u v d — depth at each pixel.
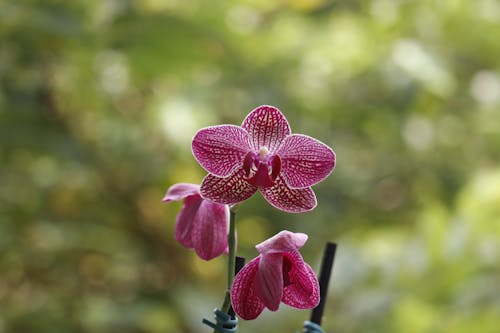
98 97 1.39
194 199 0.75
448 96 1.62
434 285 1.24
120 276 1.60
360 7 1.77
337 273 1.27
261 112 0.72
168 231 1.59
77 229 1.52
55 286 1.55
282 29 1.57
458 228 1.28
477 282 1.24
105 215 1.57
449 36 1.65
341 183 1.67
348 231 1.65
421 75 1.50
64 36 1.31
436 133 1.76
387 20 1.63
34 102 1.39
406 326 1.14
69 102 1.43
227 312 0.73
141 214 1.59
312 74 1.57
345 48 1.55
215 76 1.51
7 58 1.38
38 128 1.39
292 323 1.20
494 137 1.76
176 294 1.43
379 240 1.45
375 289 1.26
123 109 1.55
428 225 1.29
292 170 0.73
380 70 1.55
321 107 1.58
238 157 0.72
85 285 1.58
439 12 1.63
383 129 1.68
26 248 1.51
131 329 1.52
